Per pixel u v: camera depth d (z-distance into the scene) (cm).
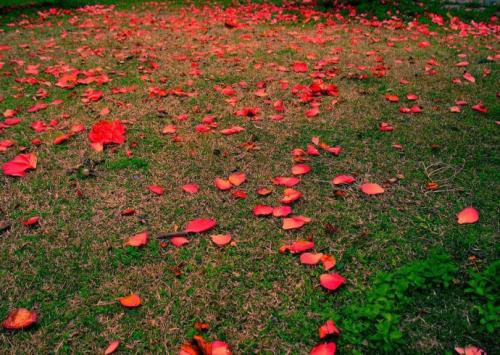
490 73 392
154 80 398
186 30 594
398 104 331
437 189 230
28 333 160
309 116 313
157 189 234
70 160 267
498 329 152
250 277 181
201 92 366
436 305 162
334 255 191
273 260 189
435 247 190
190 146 280
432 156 261
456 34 541
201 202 228
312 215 216
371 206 220
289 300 170
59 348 154
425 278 171
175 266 188
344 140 282
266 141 284
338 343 151
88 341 157
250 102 342
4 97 363
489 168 246
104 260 193
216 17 689
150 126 308
